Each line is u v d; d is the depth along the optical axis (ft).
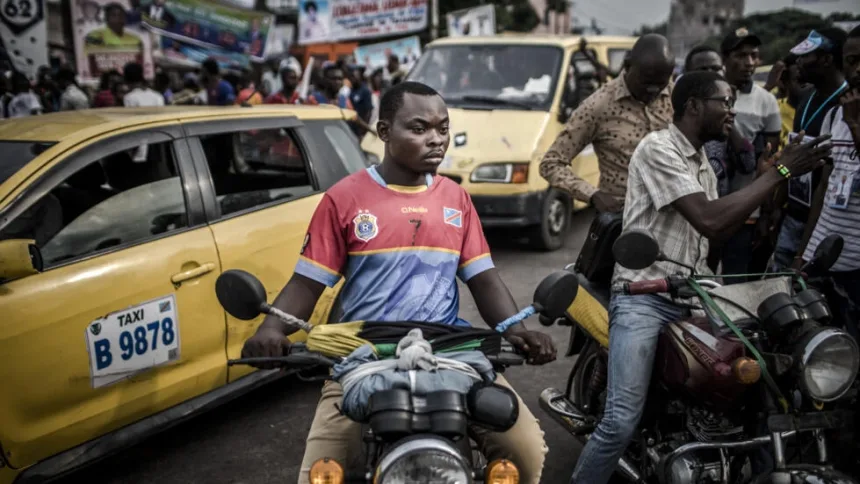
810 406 8.71
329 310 14.67
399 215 7.50
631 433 9.48
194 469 12.10
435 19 53.78
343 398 6.72
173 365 11.82
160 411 11.84
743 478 9.13
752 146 14.73
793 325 8.26
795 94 16.22
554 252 24.79
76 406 10.68
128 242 11.55
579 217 29.81
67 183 11.19
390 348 7.09
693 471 8.91
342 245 7.60
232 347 12.72
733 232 9.27
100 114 12.97
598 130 13.14
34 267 10.03
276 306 7.49
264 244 13.16
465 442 6.93
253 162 13.91
